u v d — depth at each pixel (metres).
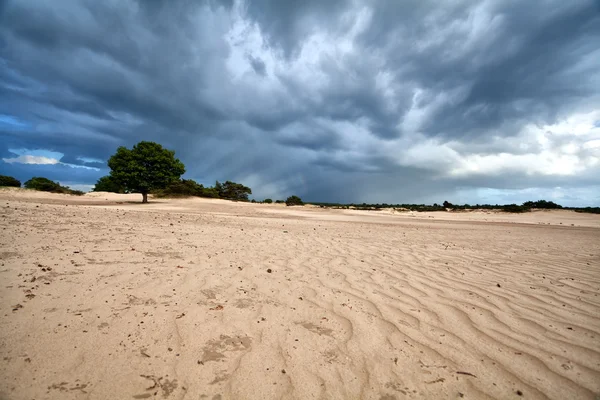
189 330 3.00
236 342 2.86
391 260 6.75
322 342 2.96
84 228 7.92
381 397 2.23
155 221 11.36
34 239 6.04
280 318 3.43
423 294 4.45
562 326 3.47
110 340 2.71
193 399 2.10
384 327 3.32
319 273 5.36
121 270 4.62
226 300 3.83
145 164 28.92
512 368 2.64
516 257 7.58
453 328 3.36
